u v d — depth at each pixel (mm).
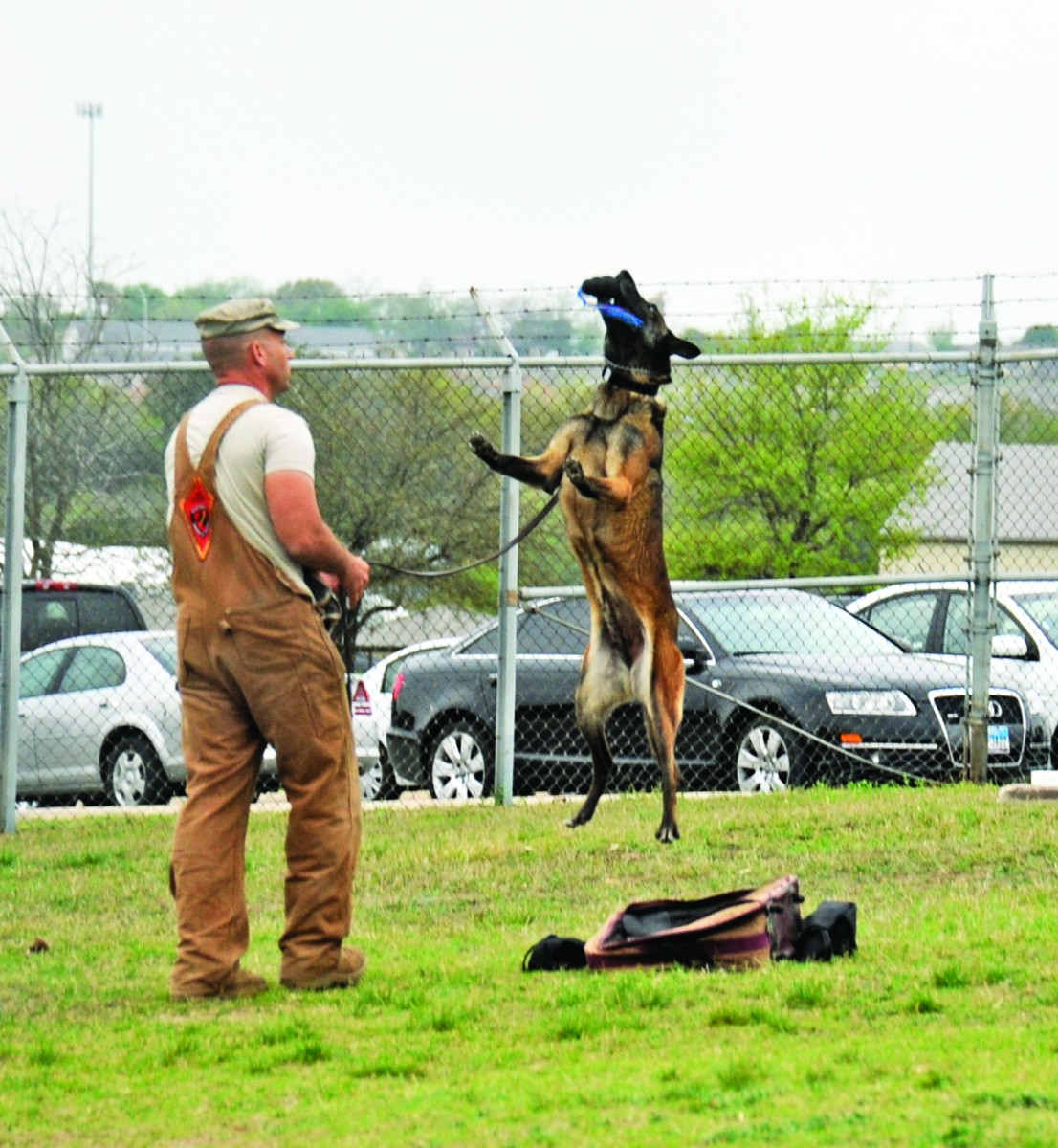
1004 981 23484
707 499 70125
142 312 77125
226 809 24375
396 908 31891
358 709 59125
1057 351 46312
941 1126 16781
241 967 25797
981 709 46500
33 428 58688
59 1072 20734
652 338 35719
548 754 51250
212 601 23969
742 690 48656
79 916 32125
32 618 59281
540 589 44500
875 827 37062
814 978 23625
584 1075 19547
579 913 30922
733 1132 16812
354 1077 20141
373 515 70875
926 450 71625
